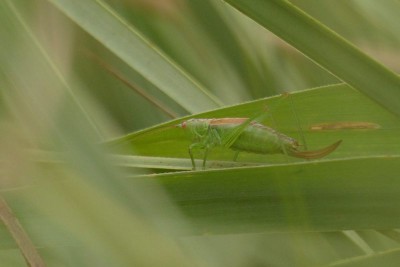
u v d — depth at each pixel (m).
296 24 0.24
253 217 0.25
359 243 0.26
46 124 0.16
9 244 0.25
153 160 0.27
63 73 0.18
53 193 0.16
